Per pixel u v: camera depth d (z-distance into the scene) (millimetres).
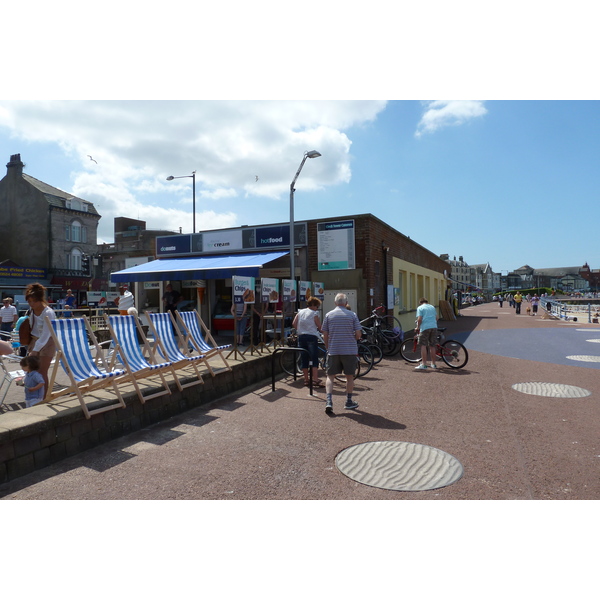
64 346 5473
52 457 4676
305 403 7090
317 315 8453
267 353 9500
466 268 157500
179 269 13969
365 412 6508
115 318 6359
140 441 5355
